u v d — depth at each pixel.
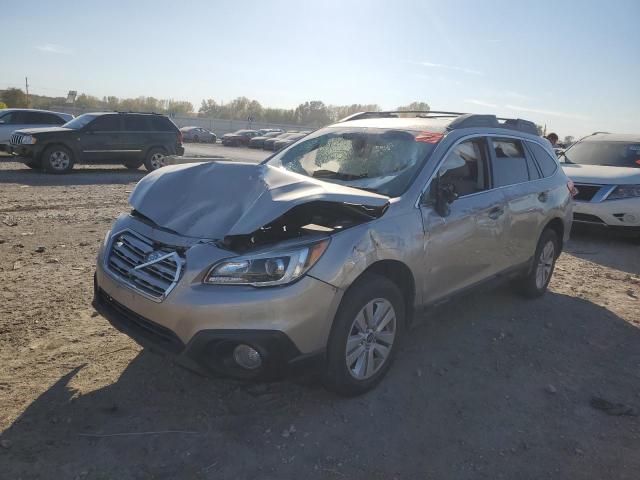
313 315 3.03
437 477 2.82
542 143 5.66
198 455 2.87
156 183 3.68
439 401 3.56
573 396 3.74
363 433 3.15
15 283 5.26
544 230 5.47
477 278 4.45
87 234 7.52
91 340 4.09
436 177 3.98
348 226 3.30
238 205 3.29
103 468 2.73
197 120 77.88
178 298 2.94
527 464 2.97
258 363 2.98
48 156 14.62
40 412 3.14
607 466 2.99
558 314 5.29
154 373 3.65
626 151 9.73
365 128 4.68
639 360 4.39
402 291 3.79
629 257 7.93
